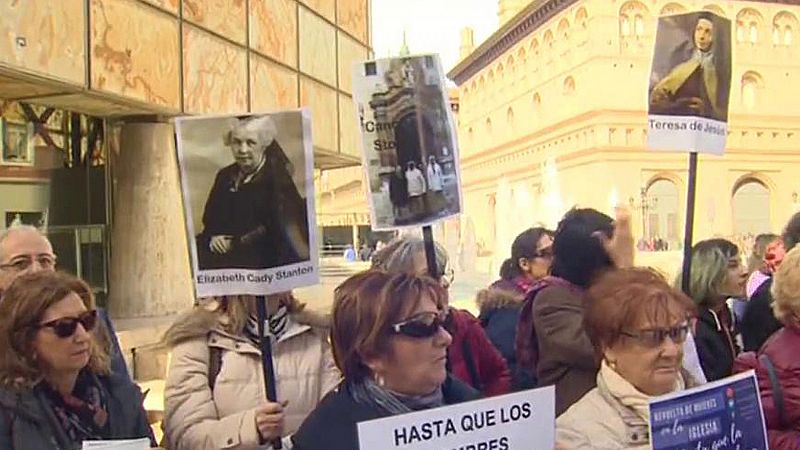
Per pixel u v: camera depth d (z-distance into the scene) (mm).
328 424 2230
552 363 3289
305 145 2898
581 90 44688
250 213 2898
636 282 2410
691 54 3758
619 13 43469
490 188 57844
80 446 2590
